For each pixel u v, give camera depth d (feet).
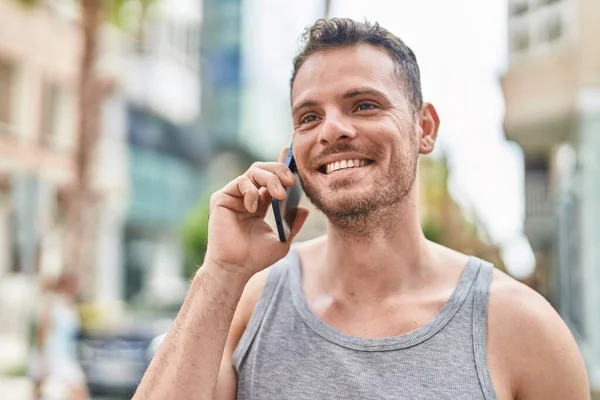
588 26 14.48
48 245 49.26
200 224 67.10
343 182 4.77
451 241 33.22
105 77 59.06
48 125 56.08
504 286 4.84
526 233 18.98
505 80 16.12
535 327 4.65
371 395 4.55
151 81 72.33
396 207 4.88
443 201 45.14
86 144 44.80
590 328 15.42
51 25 55.93
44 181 25.85
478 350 4.57
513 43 15.96
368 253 4.93
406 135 4.91
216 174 98.02
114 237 69.26
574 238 16.69
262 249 5.09
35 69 54.44
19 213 24.97
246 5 97.19
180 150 84.53
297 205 5.37
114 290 68.64
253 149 101.04
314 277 5.27
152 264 80.33
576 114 14.89
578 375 4.65
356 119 4.84
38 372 22.03
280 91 109.91
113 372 28.63
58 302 22.48
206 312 4.91
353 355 4.70
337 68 4.88
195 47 82.23
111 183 66.03
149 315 48.29
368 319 4.88
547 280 18.76
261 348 5.02
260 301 5.27
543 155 18.47
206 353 4.83
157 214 77.92
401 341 4.65
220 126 96.37
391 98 4.86
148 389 4.81
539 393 4.61
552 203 18.48
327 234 5.22
